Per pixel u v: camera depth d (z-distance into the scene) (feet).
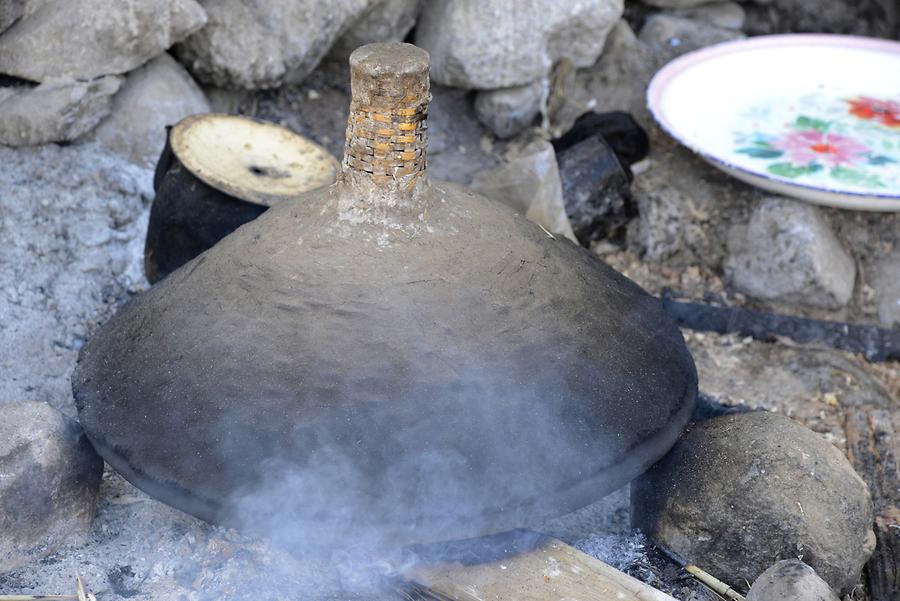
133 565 5.36
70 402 5.96
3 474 5.22
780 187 6.56
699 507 5.34
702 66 7.41
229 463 5.05
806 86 7.39
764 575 5.13
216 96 7.08
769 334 6.61
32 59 6.45
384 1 7.13
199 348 5.22
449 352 5.12
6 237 6.27
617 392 5.30
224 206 5.96
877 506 5.74
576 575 5.24
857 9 8.30
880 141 6.97
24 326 6.09
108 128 6.64
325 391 5.07
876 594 5.49
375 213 5.24
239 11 6.86
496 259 5.31
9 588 5.24
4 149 6.49
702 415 5.99
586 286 5.48
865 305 6.80
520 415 5.13
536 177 6.64
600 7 7.19
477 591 5.19
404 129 5.16
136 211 6.58
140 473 5.14
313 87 7.35
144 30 6.54
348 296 5.16
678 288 6.84
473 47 7.07
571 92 7.42
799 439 5.37
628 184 6.79
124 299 6.35
